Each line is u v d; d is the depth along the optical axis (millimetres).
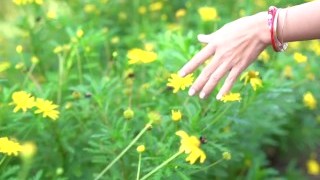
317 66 1543
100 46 1685
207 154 1268
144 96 1385
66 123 1319
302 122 1734
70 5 1781
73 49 1368
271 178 1626
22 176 879
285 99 1437
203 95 1026
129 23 1835
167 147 1154
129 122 1251
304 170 1789
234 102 1211
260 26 999
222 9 1724
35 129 1302
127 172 1216
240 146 1532
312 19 983
